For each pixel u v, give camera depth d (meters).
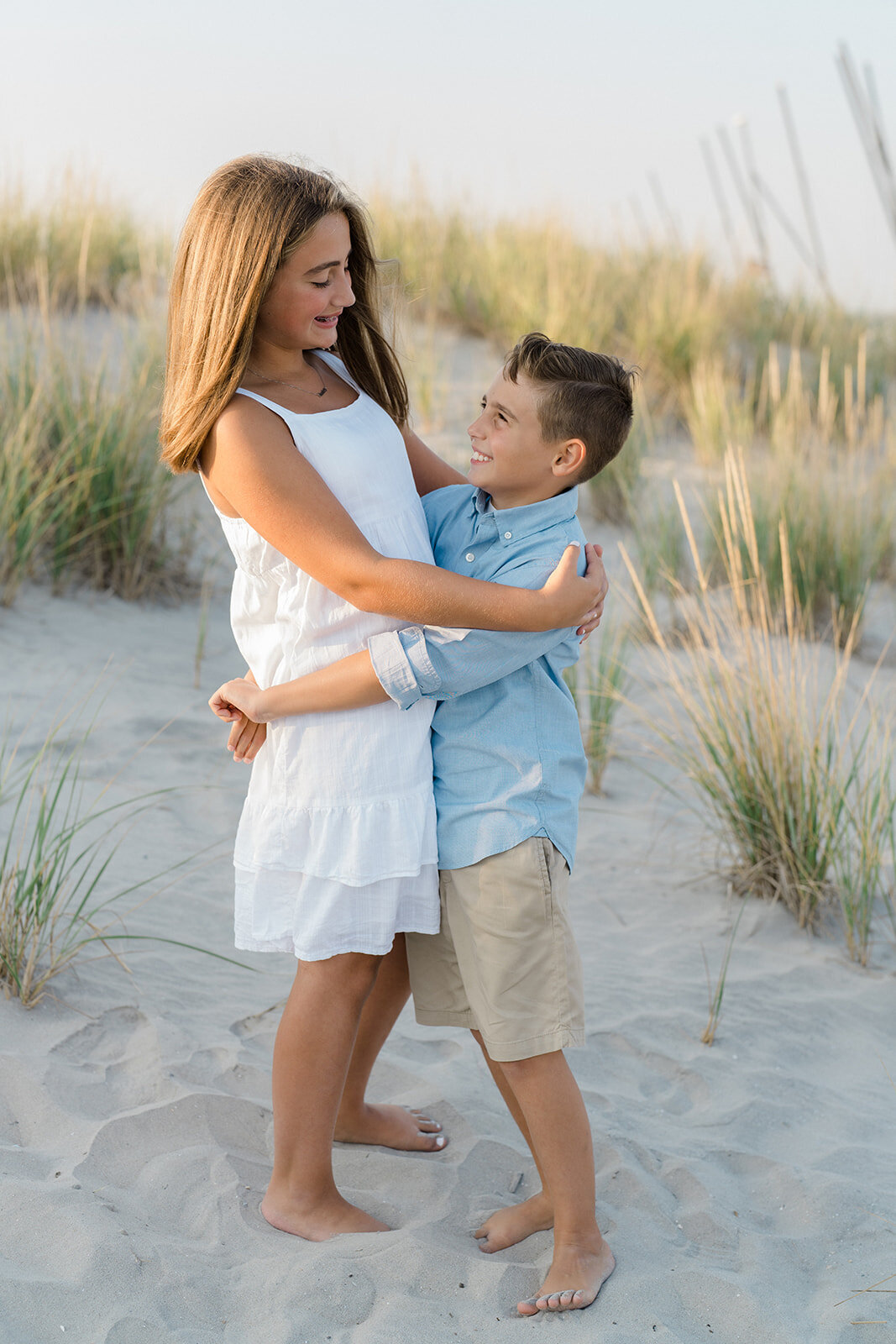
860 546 5.51
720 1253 1.90
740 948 3.07
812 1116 2.39
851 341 8.80
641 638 5.00
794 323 9.09
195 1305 1.62
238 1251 1.74
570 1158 1.73
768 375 7.64
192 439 1.65
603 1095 2.35
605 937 3.07
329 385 1.81
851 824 3.55
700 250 9.52
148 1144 1.95
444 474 2.04
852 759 3.48
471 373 7.76
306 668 1.72
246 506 1.63
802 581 5.28
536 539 1.72
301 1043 1.76
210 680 4.26
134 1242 1.69
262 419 1.63
